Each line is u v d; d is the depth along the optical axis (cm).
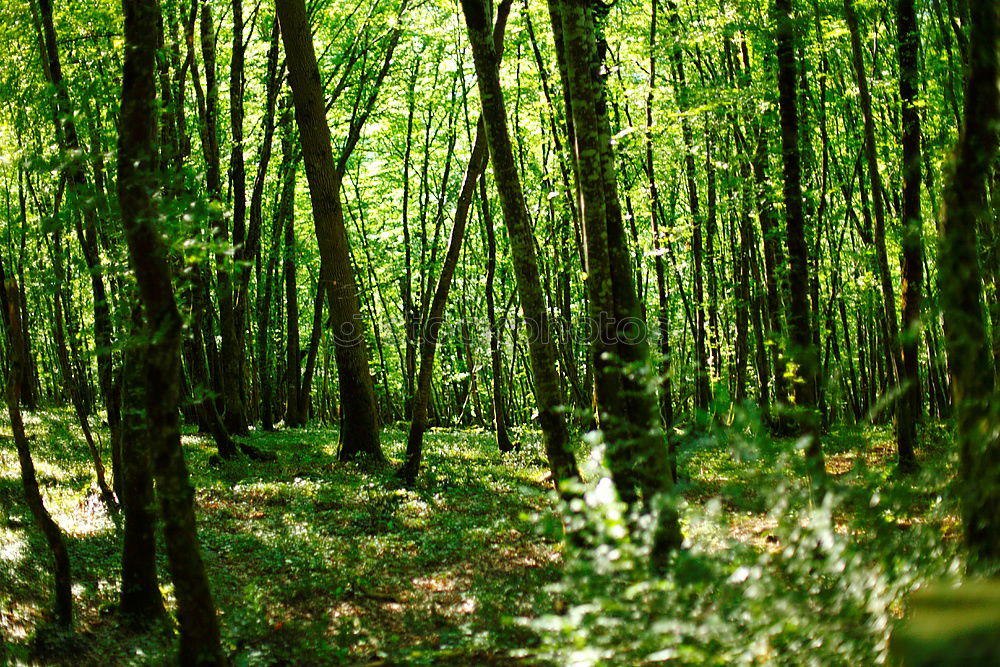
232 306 1966
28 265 1034
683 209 2166
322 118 1702
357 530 1186
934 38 1434
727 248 2378
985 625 258
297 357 2697
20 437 720
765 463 395
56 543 730
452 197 3409
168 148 707
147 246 557
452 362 3866
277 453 1788
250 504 1289
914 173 1226
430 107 2717
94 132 738
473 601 858
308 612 852
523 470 1681
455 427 3303
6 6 1109
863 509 399
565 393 2780
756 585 343
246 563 1002
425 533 1158
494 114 873
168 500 568
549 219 2372
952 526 418
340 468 1611
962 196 363
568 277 2259
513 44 2066
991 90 359
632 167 2041
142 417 765
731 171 1402
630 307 781
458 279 3538
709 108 1223
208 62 1819
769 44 1306
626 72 1919
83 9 1122
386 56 2295
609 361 762
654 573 386
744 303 1700
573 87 799
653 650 350
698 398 1584
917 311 1210
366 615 844
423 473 1579
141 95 568
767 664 335
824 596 354
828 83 1852
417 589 924
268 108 2119
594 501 370
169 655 682
